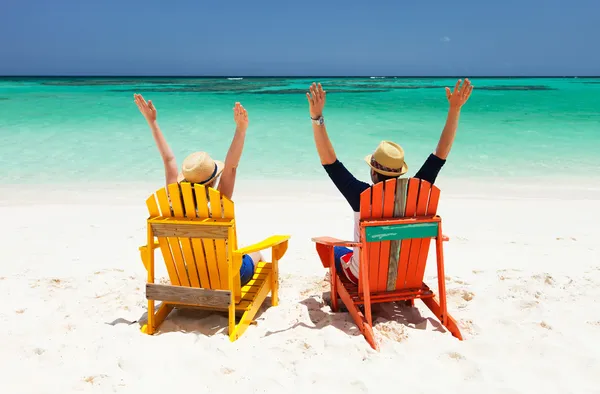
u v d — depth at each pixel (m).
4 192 8.23
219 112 20.88
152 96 33.59
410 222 3.36
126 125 16.20
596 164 10.47
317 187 8.68
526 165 10.43
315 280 4.65
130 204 7.59
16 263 5.03
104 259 5.20
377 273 3.58
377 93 40.53
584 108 24.02
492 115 20.39
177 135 14.20
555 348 3.22
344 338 3.35
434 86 58.84
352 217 6.91
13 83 68.81
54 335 3.38
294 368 3.00
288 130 15.37
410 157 11.41
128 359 2.98
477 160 10.95
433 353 3.21
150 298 3.49
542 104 27.00
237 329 3.44
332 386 2.80
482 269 4.86
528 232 6.22
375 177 3.53
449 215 7.02
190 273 3.60
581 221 6.70
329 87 55.34
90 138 13.58
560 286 4.33
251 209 7.32
